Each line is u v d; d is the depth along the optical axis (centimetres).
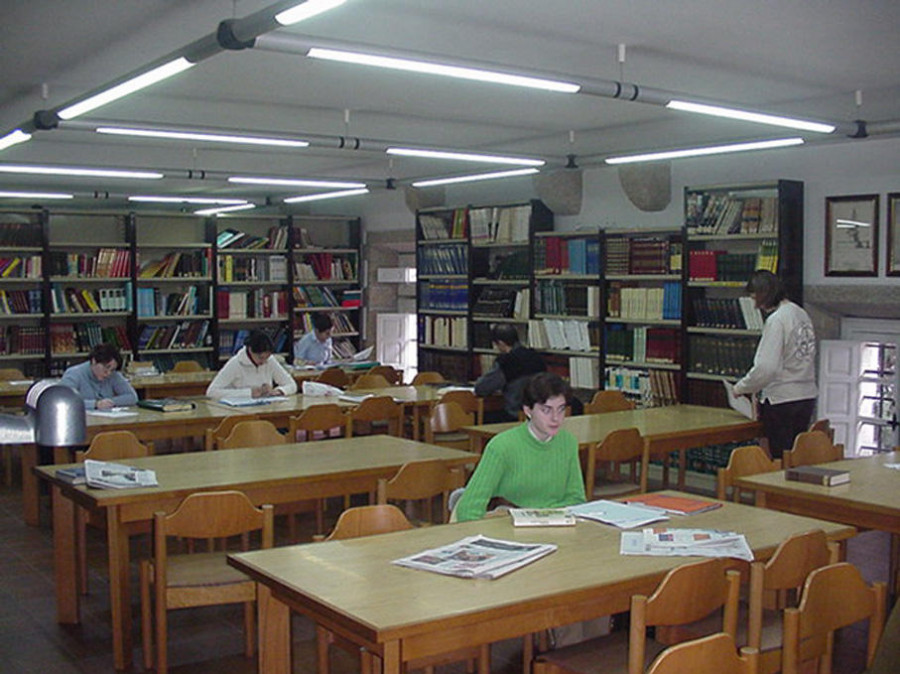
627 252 870
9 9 456
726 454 791
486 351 1030
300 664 416
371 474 454
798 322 626
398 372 986
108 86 514
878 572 556
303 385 762
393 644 238
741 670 239
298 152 976
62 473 430
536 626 266
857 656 426
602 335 888
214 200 1152
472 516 376
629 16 465
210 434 570
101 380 693
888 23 472
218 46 414
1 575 544
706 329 802
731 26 480
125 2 446
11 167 838
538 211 970
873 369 754
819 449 518
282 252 1241
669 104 542
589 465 537
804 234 772
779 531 339
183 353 1166
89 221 1116
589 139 854
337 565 292
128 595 405
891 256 716
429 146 744
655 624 263
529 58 551
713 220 789
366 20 473
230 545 595
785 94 650
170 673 402
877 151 720
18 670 407
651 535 327
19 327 1048
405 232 1223
